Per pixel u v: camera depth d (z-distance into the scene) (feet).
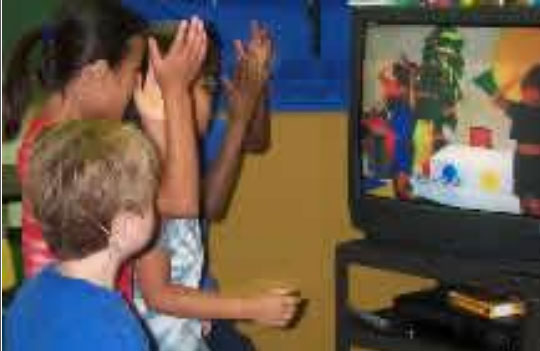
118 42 6.76
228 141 8.79
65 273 5.44
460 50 7.11
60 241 5.38
